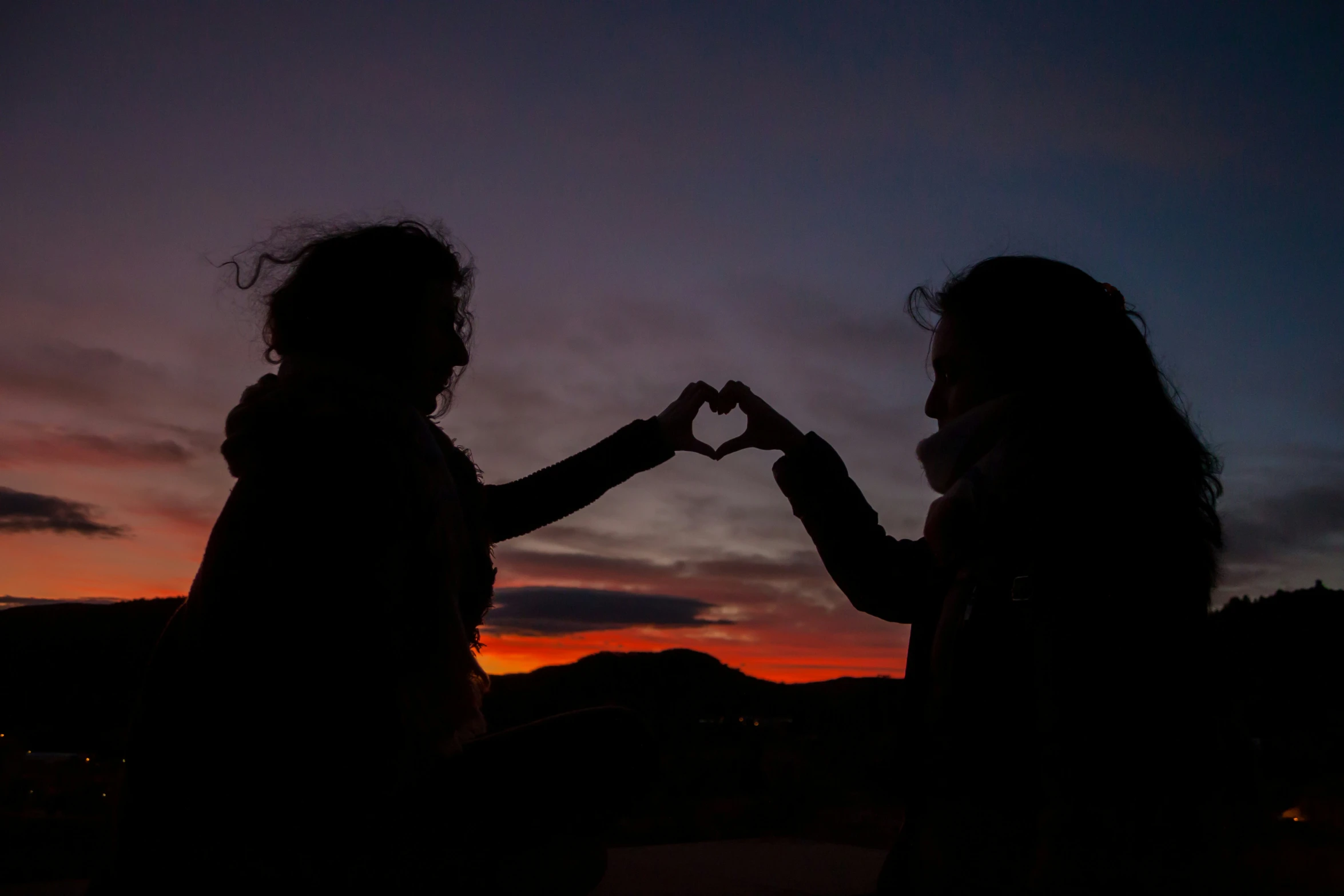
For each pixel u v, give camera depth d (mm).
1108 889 1039
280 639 1180
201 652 1188
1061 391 1366
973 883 1167
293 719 1169
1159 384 1424
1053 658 1125
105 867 1201
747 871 3113
